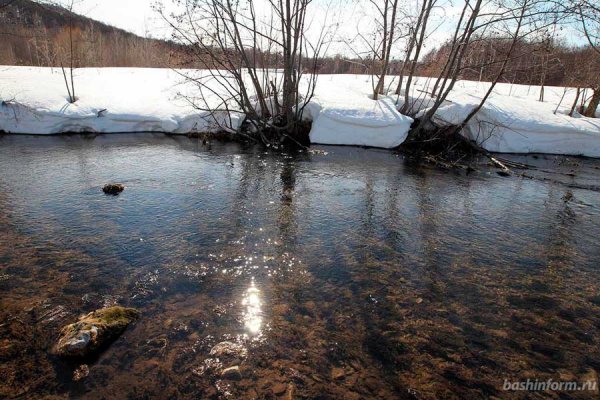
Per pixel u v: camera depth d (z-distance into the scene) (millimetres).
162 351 2658
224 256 4031
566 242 4812
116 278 3518
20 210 4984
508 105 10578
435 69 11875
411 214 5543
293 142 10344
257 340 2814
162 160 7996
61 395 2293
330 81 13547
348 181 7078
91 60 18797
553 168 8820
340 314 3168
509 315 3256
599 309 3393
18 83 11031
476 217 5559
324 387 2428
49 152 8258
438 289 3615
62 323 2893
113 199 5520
